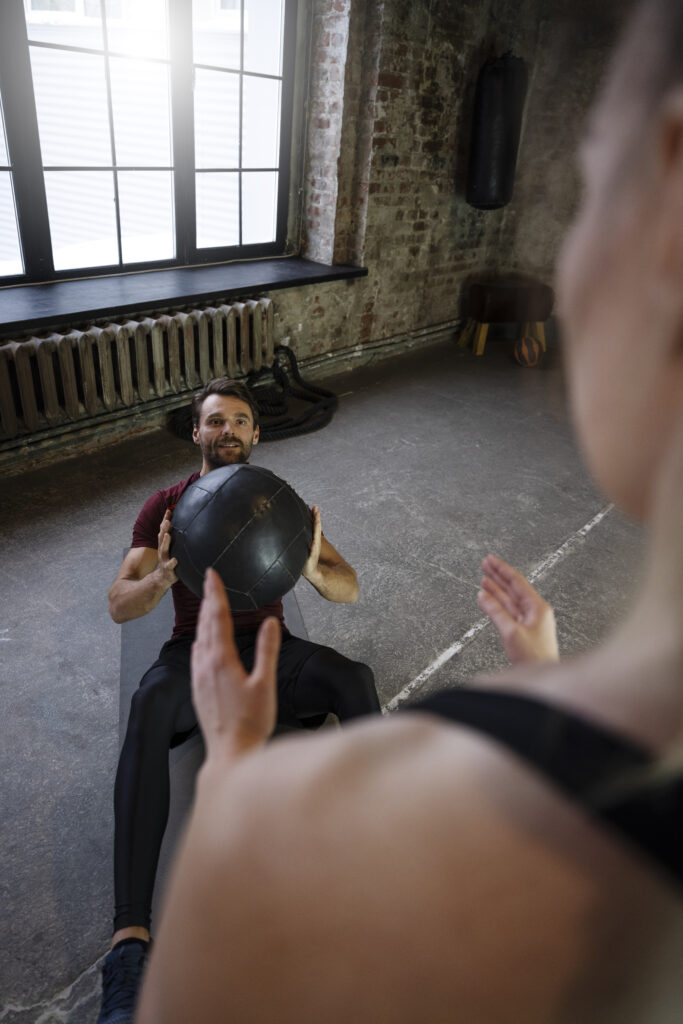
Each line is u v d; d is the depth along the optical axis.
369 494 3.90
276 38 4.88
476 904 0.19
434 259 6.51
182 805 1.98
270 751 0.27
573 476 4.25
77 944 1.66
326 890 0.21
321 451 4.41
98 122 4.10
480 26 5.75
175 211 4.78
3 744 2.18
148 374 4.45
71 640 2.63
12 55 3.61
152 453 4.23
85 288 4.24
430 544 3.44
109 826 1.95
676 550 0.19
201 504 1.88
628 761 0.19
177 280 4.65
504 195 6.18
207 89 4.59
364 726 0.25
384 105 5.24
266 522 1.86
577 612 2.99
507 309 6.50
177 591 2.13
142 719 1.74
